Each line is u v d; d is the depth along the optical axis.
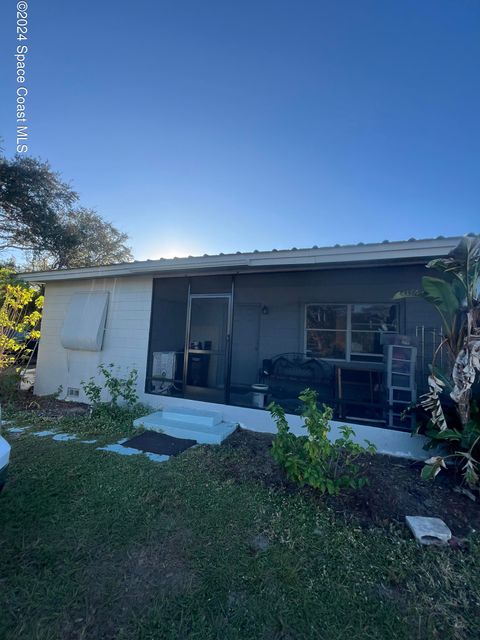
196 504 2.80
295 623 1.69
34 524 2.43
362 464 3.83
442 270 3.30
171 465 3.61
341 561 2.18
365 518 2.70
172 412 5.25
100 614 1.70
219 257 5.11
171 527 2.46
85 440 4.38
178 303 7.11
